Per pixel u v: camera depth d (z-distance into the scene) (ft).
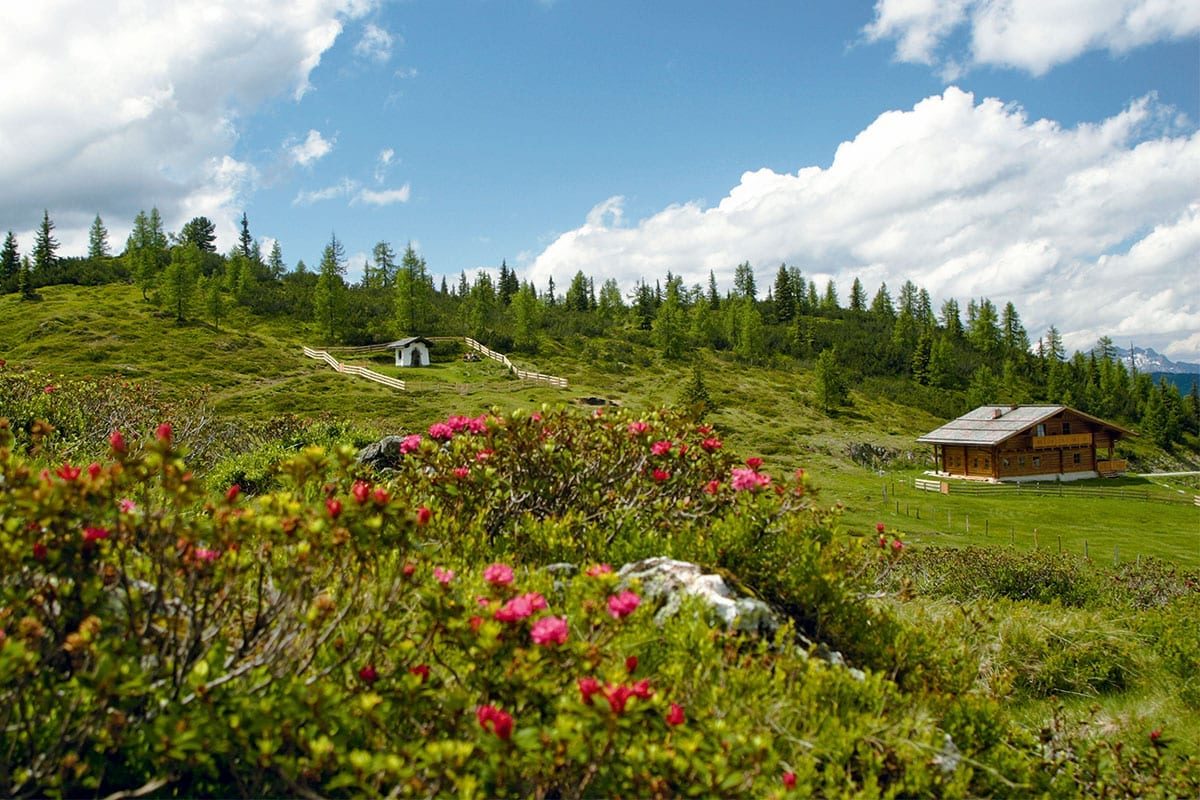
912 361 366.22
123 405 41.70
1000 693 20.04
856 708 12.60
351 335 282.15
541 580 14.48
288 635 9.55
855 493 142.00
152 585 10.14
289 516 9.48
